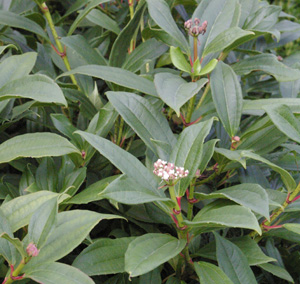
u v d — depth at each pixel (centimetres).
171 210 53
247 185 52
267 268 57
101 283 61
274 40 97
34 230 44
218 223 46
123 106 58
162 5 65
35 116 75
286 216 63
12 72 63
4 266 54
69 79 87
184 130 55
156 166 49
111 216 50
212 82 65
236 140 62
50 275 44
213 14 69
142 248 48
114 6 105
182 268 62
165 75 58
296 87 75
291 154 71
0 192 62
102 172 74
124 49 77
